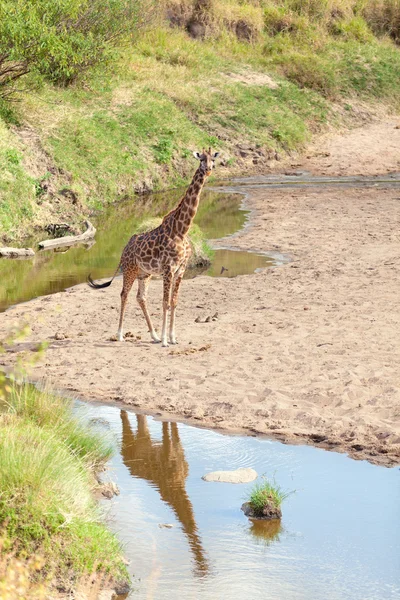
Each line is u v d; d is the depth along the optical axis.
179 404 14.16
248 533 9.85
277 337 17.67
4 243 30.22
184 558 9.29
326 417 13.29
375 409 13.47
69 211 34.53
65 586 8.52
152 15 55.78
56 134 38.47
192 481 11.35
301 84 57.72
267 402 13.98
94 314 20.33
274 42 62.47
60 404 13.08
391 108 59.06
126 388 14.95
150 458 12.13
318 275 24.36
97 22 44.03
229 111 50.72
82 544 8.98
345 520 10.11
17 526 8.91
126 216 35.31
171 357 16.61
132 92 47.53
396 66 63.38
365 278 23.80
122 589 8.63
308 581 8.77
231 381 15.02
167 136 45.22
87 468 11.17
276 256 27.75
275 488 10.95
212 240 30.41
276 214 35.38
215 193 40.88
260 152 48.59
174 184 43.03
